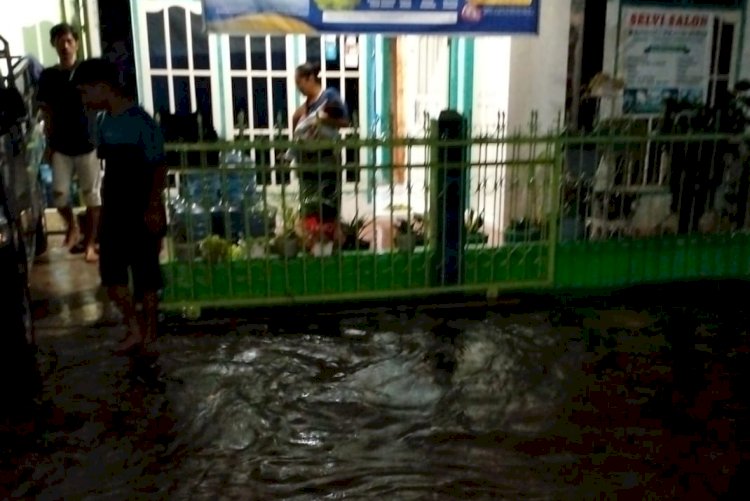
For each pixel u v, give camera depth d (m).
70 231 7.53
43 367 5.05
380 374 5.04
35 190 6.88
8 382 4.73
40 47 8.66
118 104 4.70
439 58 8.28
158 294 5.70
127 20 6.59
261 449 4.13
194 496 3.71
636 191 6.82
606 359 5.27
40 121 7.88
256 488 3.78
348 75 8.72
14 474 3.88
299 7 6.15
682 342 5.56
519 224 6.71
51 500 3.67
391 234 6.19
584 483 3.82
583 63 7.04
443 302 6.34
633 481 3.83
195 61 8.13
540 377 5.00
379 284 6.26
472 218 6.52
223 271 6.01
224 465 3.98
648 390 4.82
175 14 7.95
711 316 6.06
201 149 5.64
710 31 7.29
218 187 6.66
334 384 4.89
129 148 4.71
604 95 7.09
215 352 5.33
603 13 6.98
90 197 7.02
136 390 4.76
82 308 6.06
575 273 6.53
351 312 6.12
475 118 8.04
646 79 7.24
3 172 4.92
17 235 5.06
